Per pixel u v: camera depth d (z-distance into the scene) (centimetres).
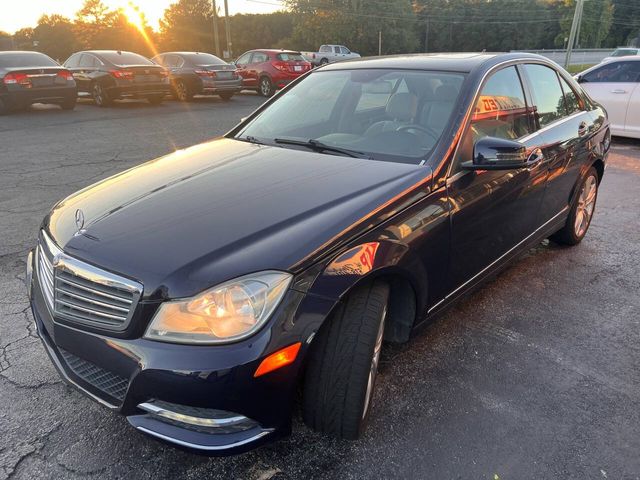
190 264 196
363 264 216
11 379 280
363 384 218
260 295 190
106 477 219
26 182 678
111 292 201
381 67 355
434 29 7375
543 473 222
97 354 203
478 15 7338
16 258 434
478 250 300
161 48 7112
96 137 1012
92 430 245
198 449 192
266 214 223
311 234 210
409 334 266
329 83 366
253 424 197
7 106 1291
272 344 190
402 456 231
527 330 333
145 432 196
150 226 221
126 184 273
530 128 355
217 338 188
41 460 227
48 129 1107
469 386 278
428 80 321
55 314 217
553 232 416
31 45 7381
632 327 338
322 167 274
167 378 187
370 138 304
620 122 923
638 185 674
